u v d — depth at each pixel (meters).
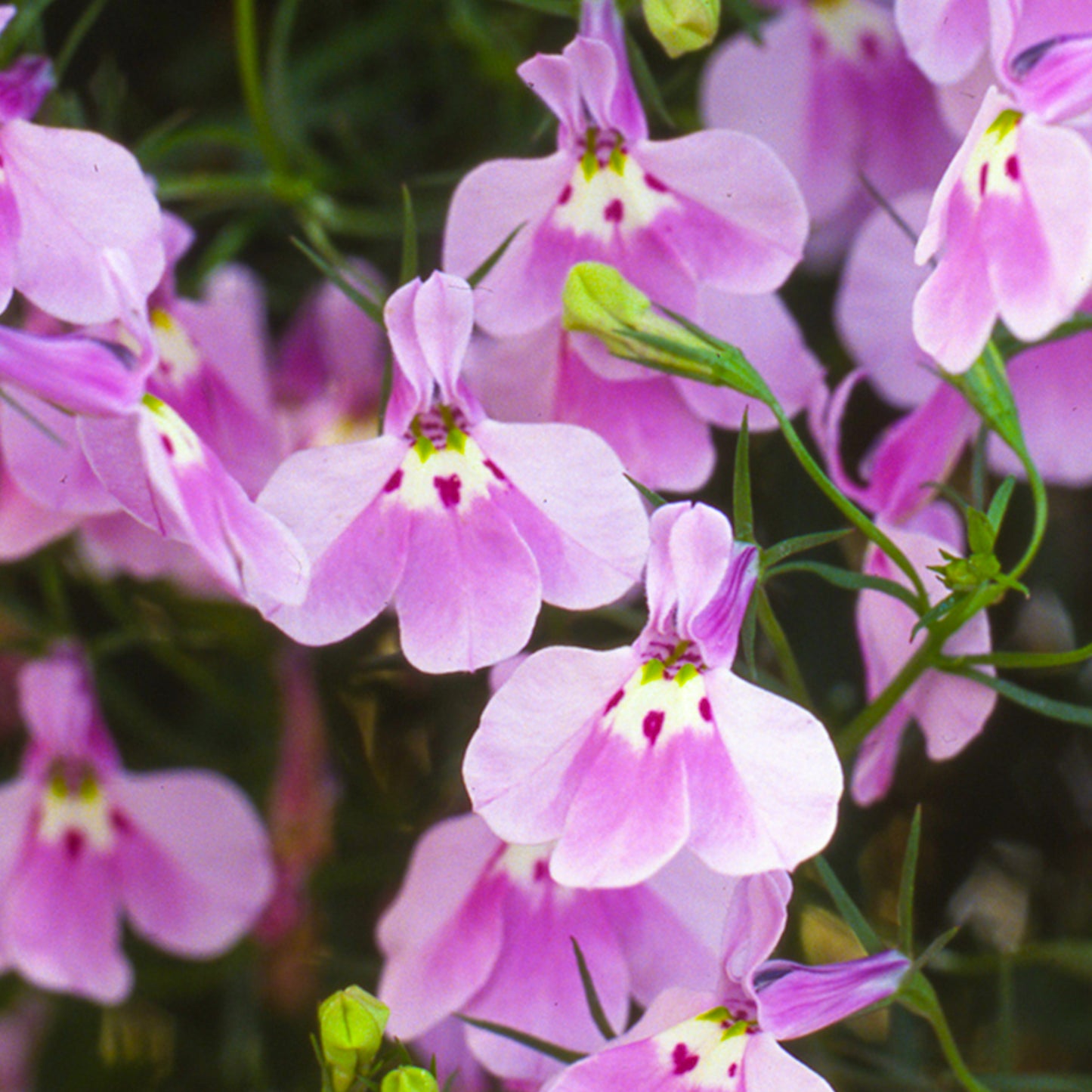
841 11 0.32
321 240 0.32
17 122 0.29
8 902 0.33
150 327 0.28
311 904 0.34
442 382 0.28
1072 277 0.27
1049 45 0.28
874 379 0.31
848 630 0.34
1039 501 0.29
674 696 0.28
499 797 0.28
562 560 0.28
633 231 0.29
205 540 0.28
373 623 0.34
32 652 0.34
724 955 0.28
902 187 0.32
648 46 0.34
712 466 0.30
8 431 0.30
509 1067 0.30
